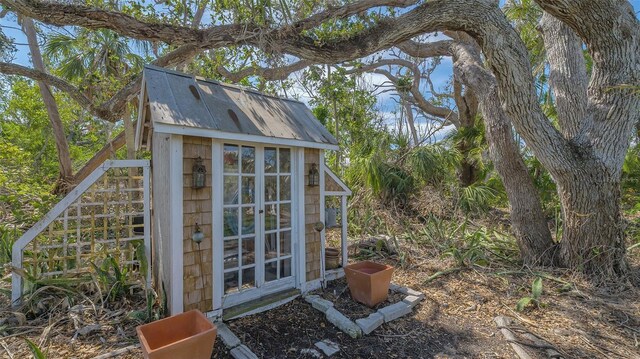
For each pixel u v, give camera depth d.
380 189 6.64
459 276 3.75
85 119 9.71
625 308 3.00
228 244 2.76
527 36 5.56
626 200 6.38
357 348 2.39
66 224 2.89
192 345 1.89
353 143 7.85
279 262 3.11
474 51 5.23
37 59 6.84
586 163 3.60
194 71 5.73
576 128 4.09
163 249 2.67
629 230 4.73
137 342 2.28
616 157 3.57
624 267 3.65
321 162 3.43
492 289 3.43
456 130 7.95
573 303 3.12
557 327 2.71
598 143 3.58
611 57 3.43
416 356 2.32
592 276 3.57
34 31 6.66
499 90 3.67
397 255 4.49
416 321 2.82
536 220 4.15
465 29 3.45
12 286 2.69
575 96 4.14
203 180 2.53
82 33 6.02
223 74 5.91
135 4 3.86
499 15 3.37
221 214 2.68
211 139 2.63
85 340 2.29
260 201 2.95
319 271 3.39
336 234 5.64
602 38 3.37
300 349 2.34
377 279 2.97
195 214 2.53
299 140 3.06
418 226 5.86
